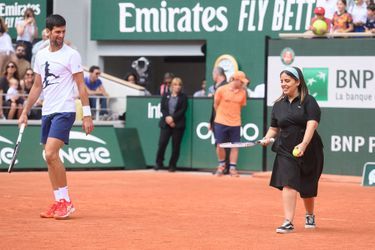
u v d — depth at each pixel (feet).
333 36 129.39
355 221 77.92
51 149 75.10
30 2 175.52
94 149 141.59
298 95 68.90
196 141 143.33
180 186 112.06
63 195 75.92
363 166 126.41
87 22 180.24
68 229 68.69
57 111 75.87
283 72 69.15
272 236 66.33
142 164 147.54
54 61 76.02
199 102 143.13
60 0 177.78
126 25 176.04
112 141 143.74
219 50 168.14
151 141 147.84
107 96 150.00
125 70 187.62
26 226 70.28
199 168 143.13
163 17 173.17
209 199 95.35
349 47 126.93
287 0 161.89
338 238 66.08
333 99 128.26
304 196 70.59
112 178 124.26
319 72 128.77
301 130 68.54
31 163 135.95
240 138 136.36
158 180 121.80
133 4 175.32
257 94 160.76
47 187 106.52
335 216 81.82
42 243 61.00
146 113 148.15
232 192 104.47
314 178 70.33
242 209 85.66
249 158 138.00
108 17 177.27
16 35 176.55
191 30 170.71
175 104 141.49
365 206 91.20
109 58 184.14
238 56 166.20
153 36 174.19
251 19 164.96
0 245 59.88
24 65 151.02
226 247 60.18
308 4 160.35
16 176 124.57
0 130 135.03
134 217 77.51
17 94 139.44
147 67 177.88
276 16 163.22
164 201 92.38
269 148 133.90
